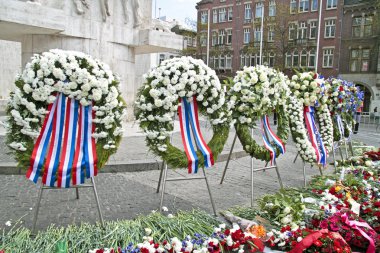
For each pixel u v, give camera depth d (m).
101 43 11.25
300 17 41.62
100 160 3.96
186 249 3.33
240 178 6.86
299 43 41.47
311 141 6.67
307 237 3.48
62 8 10.26
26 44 10.62
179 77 4.40
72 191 5.41
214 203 5.10
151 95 4.32
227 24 48.62
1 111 14.74
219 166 7.80
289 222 4.09
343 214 4.02
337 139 8.51
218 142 4.79
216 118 4.75
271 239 3.77
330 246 3.45
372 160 8.47
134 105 4.55
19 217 4.27
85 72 3.70
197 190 5.85
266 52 43.00
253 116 5.47
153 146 4.46
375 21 36.09
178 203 5.07
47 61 3.65
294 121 6.29
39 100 3.73
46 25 9.14
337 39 39.03
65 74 3.72
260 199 5.11
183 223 3.94
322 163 6.64
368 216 4.41
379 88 36.44
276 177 7.10
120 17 11.82
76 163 3.83
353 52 38.25
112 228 3.74
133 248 3.27
